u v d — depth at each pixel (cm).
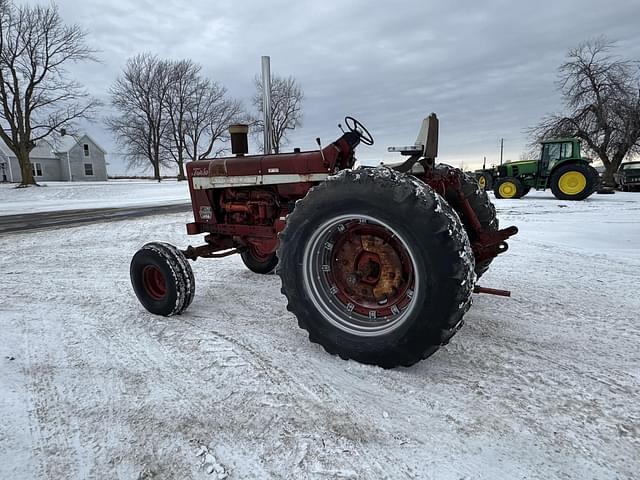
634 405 173
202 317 295
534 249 493
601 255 454
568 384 190
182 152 4100
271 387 195
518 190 1344
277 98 4050
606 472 136
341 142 282
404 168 234
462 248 182
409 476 137
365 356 208
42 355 238
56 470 144
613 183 2089
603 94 2202
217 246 364
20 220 1148
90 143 4644
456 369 207
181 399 187
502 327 258
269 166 311
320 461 145
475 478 136
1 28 2491
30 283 412
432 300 184
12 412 181
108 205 1731
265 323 280
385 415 171
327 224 214
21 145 2716
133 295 360
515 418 166
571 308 290
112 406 183
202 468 143
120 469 144
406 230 187
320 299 224
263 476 139
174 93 3928
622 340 237
